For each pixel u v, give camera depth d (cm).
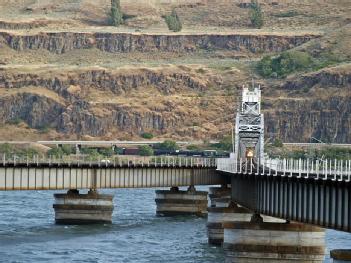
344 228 16150
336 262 16838
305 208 17900
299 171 19588
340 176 17938
